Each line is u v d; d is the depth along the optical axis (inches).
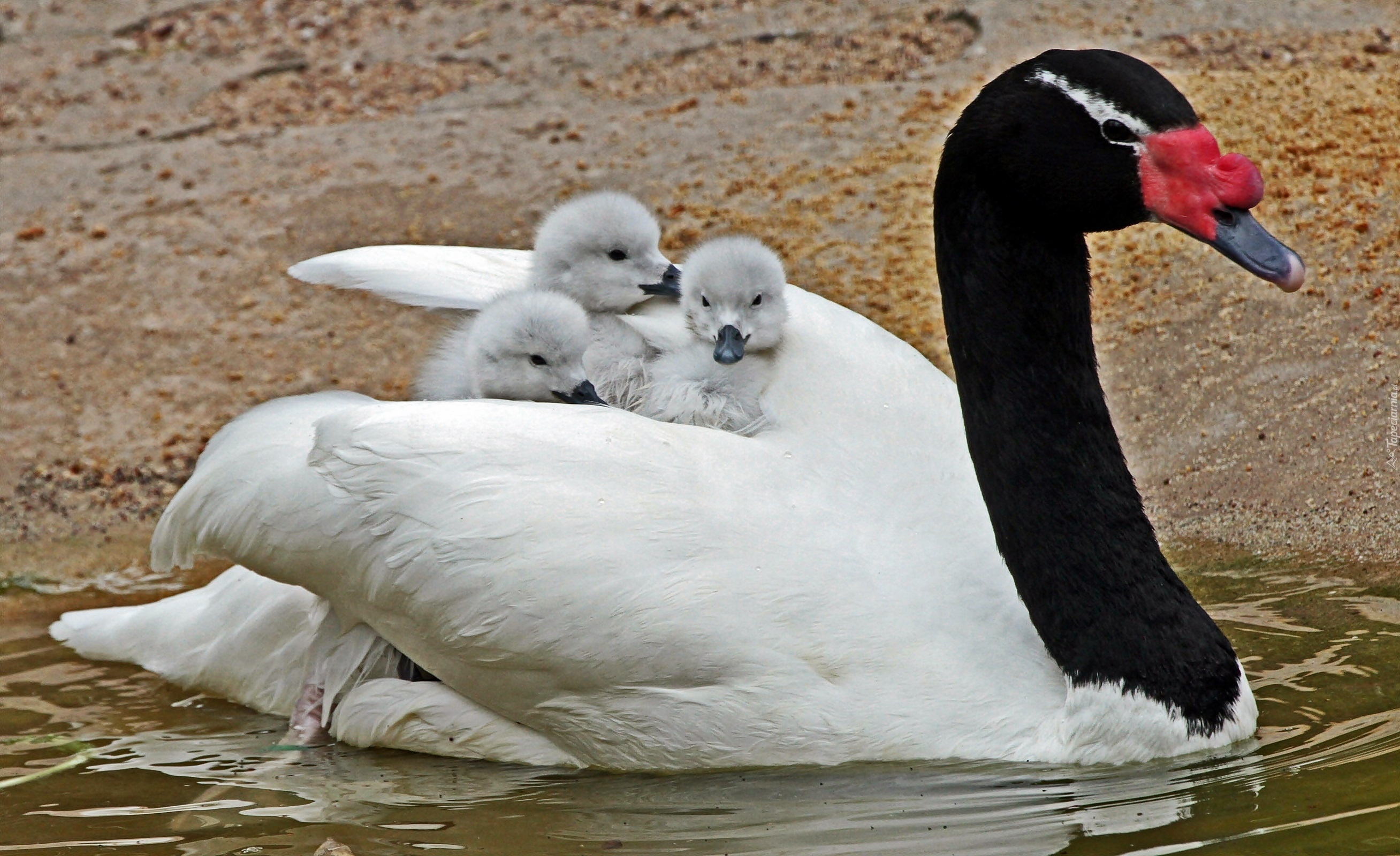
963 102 793.6
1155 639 340.2
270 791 365.7
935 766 339.9
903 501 366.3
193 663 434.6
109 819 353.4
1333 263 600.1
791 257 677.9
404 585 359.3
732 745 346.3
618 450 358.3
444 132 842.2
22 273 735.7
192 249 746.8
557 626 346.0
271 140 856.3
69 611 501.4
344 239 740.0
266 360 661.9
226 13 1019.3
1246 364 563.5
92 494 584.7
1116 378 576.1
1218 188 316.5
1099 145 324.2
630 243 437.7
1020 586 350.6
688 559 345.4
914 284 651.5
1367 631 404.8
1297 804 315.0
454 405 370.3
